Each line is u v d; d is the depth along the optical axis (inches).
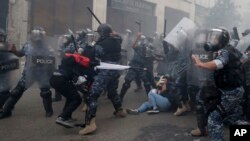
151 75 280.2
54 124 201.6
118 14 577.0
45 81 209.6
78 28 496.7
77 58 179.5
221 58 134.1
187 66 216.7
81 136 180.2
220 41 140.0
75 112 233.6
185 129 195.8
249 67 182.7
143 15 647.1
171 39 212.8
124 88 264.1
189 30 209.3
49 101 217.0
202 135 181.9
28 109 237.9
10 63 214.2
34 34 207.3
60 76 179.5
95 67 183.0
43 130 189.5
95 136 180.4
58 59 215.9
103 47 190.4
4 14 369.4
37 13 430.9
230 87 136.0
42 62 207.0
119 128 196.4
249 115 185.0
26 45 209.2
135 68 261.4
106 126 200.2
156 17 691.4
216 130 137.6
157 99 236.2
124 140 175.0
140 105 263.4
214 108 137.5
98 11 529.0
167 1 731.4
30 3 419.8
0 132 183.8
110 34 197.5
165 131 191.8
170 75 235.9
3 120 207.8
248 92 184.2
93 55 183.5
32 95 289.7
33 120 209.3
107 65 187.9
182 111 227.6
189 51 210.4
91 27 521.3
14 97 210.4
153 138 179.2
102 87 185.3
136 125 203.5
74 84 182.1
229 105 136.6
